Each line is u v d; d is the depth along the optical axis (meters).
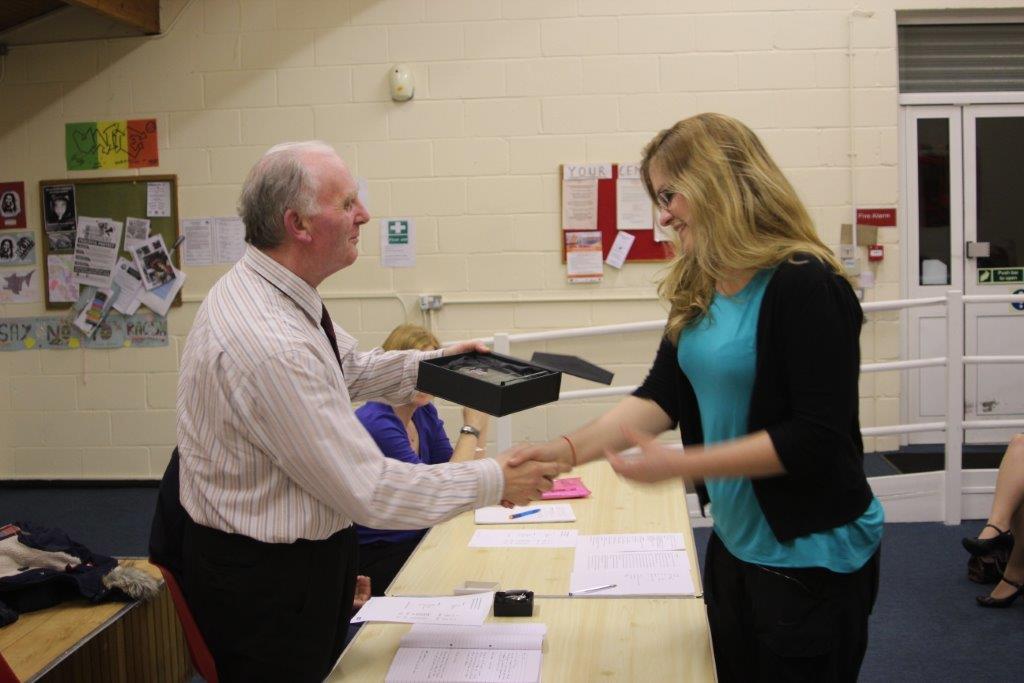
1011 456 3.59
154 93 5.50
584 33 5.27
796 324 1.39
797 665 1.48
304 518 1.60
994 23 5.37
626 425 1.51
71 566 2.56
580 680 1.45
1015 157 5.47
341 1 5.37
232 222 5.49
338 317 5.49
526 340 4.47
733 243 1.43
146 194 5.52
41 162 5.59
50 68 5.55
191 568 1.66
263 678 1.63
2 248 5.65
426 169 5.39
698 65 5.25
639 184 5.28
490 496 1.63
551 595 1.82
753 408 1.46
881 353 5.36
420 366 1.94
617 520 2.30
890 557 3.96
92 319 5.59
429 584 1.91
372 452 1.57
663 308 5.03
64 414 5.67
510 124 5.34
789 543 1.47
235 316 1.55
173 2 5.45
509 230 5.38
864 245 5.30
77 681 2.23
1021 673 2.91
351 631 2.39
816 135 5.26
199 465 1.62
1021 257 5.51
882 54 5.21
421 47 5.35
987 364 5.54
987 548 3.52
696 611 1.71
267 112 5.45
